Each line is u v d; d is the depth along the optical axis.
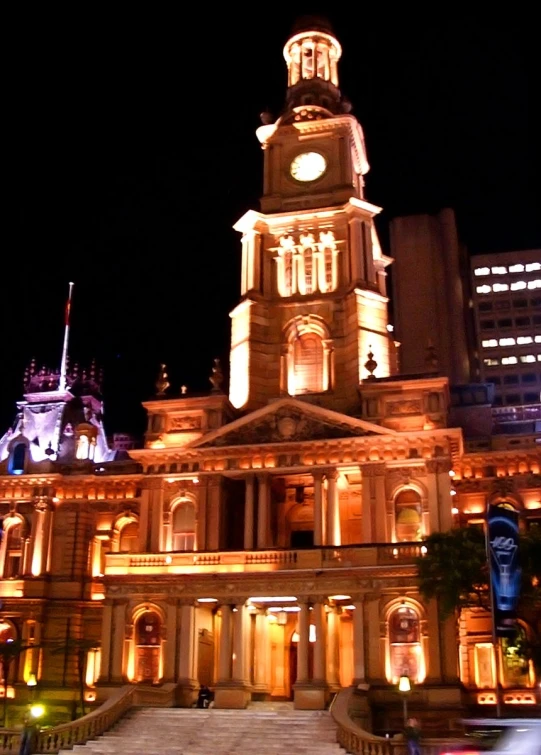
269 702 65.25
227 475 70.75
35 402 86.00
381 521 66.25
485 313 183.88
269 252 82.44
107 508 79.69
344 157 84.25
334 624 65.44
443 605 57.62
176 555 67.88
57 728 53.12
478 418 81.44
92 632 76.38
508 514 52.66
